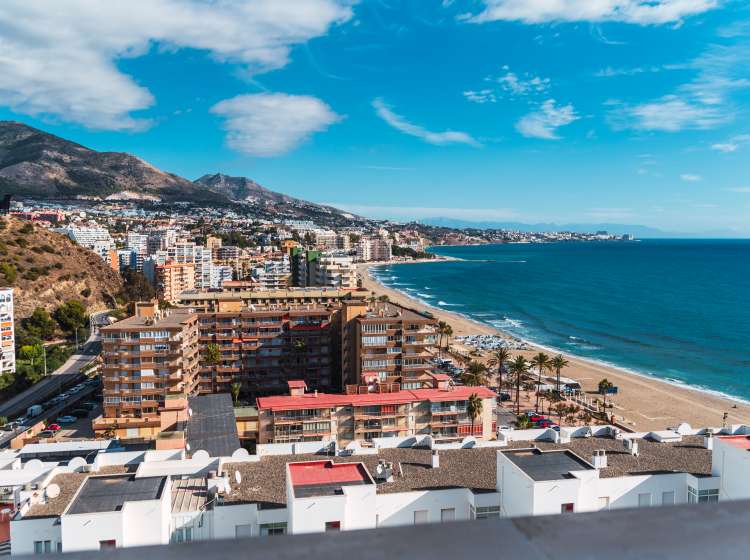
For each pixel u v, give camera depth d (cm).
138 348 11706
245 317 14475
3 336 15425
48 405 13212
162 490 3272
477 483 3831
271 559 560
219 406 7631
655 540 582
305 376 14762
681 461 4144
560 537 595
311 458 4438
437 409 9481
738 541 584
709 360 19200
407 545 580
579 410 13550
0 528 3731
